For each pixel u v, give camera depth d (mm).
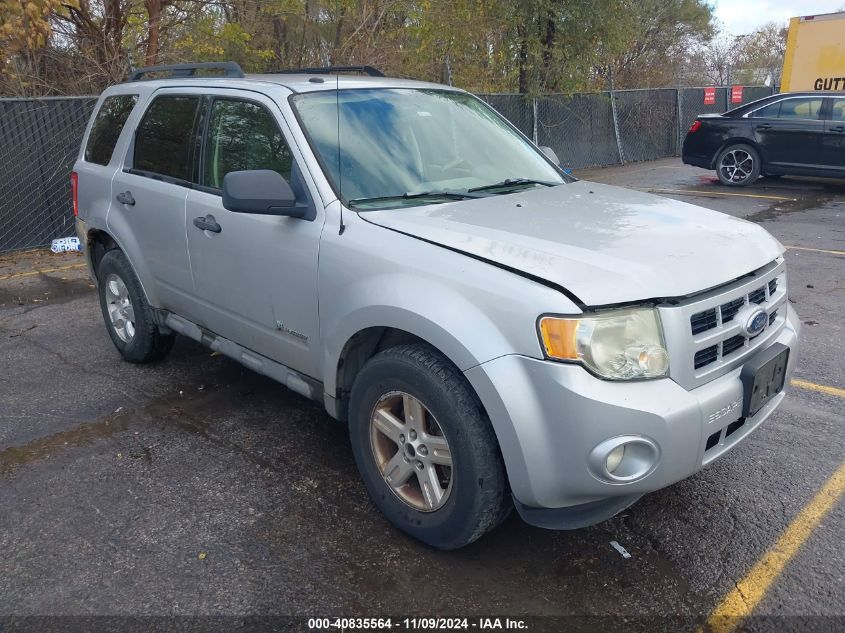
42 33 9273
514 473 2697
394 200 3510
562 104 15852
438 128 4062
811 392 4680
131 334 5203
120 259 4977
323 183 3438
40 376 5109
